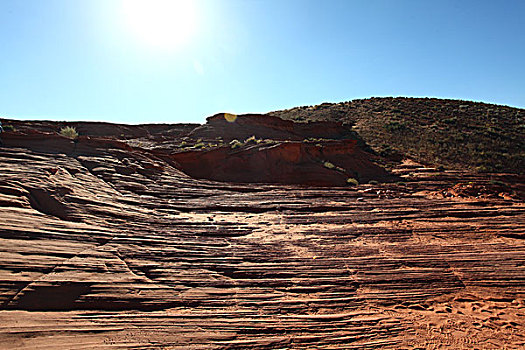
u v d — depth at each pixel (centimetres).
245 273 594
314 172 2720
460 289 580
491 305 534
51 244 549
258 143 3092
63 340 352
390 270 639
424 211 1117
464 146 4475
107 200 924
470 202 1251
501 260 697
